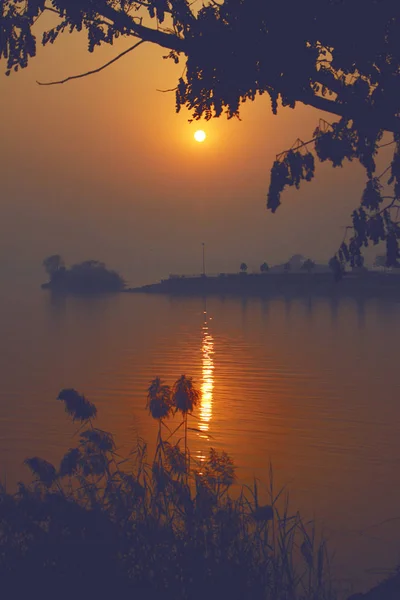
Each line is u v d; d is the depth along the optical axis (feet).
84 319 424.87
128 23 24.14
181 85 24.89
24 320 419.74
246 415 103.50
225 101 24.71
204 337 276.21
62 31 25.04
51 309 571.69
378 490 60.03
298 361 183.73
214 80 24.35
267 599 20.16
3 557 19.84
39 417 104.53
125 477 22.77
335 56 23.34
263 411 107.65
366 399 119.85
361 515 51.39
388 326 307.78
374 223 24.77
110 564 19.58
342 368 166.81
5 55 25.20
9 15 25.04
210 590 19.29
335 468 70.74
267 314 440.45
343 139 25.34
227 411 107.04
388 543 43.01
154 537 20.49
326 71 24.02
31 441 87.25
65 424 97.50
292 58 22.94
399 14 22.41
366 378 148.15
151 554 20.24
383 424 96.53
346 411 107.76
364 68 23.44
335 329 298.97
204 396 123.44
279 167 25.30
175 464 23.26
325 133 25.46
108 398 125.29
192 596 19.27
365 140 25.04
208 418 99.81
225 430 91.04
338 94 23.84
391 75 23.26
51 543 19.62
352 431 91.86
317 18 22.77
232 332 298.97
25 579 19.08
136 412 105.81
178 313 481.05
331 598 22.47
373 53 22.94
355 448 81.25
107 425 93.91
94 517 20.44
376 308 474.90
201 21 23.57
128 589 19.24
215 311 497.05
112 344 251.80
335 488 61.26
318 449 80.53
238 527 21.66
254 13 22.79
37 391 136.77
